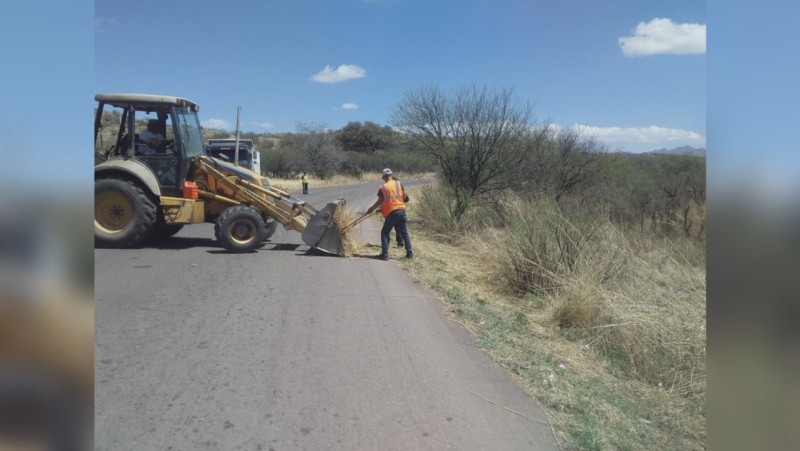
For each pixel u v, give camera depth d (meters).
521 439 4.01
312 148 54.19
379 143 76.62
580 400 4.89
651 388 5.91
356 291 8.12
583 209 11.94
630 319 6.93
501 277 9.45
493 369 5.37
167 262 9.67
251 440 3.75
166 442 3.66
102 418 3.93
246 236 11.03
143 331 5.86
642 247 11.89
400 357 5.48
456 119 17.42
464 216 15.32
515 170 17.45
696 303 7.70
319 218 11.16
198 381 4.66
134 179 11.01
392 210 10.98
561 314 7.62
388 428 4.04
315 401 4.40
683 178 17.12
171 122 11.29
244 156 29.38
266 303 7.20
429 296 8.12
